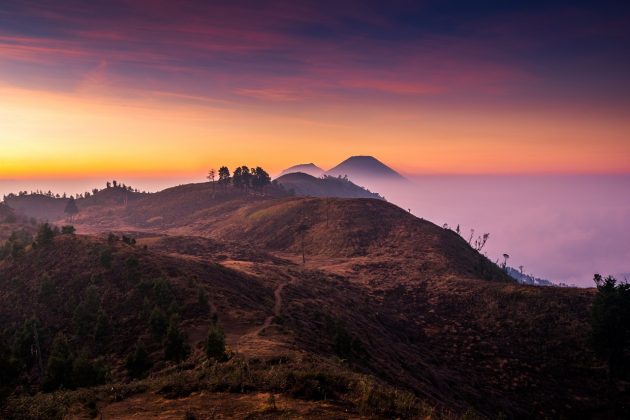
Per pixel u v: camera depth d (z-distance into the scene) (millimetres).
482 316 84125
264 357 26609
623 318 61156
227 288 63281
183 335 36219
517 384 61156
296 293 76500
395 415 15797
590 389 60188
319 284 93125
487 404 53812
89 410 17000
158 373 26609
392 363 52156
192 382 19859
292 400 16922
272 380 18953
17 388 37312
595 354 64938
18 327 54406
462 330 79688
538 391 59531
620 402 56812
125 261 68125
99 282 62531
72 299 57812
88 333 49406
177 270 66312
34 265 72312
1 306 61375
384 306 91000
